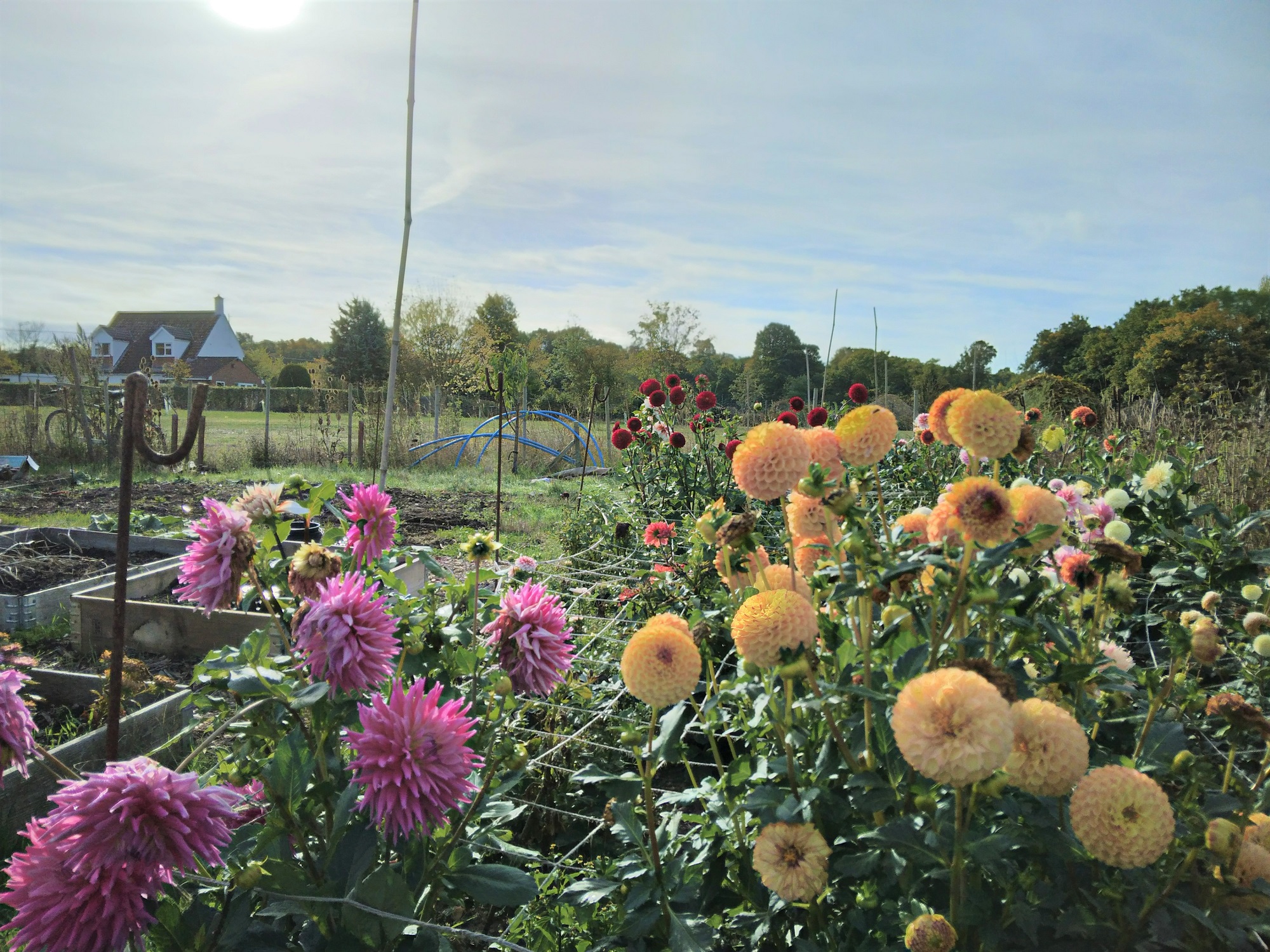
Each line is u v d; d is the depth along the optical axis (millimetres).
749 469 1524
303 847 1452
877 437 1500
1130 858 1087
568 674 2713
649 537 3760
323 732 1532
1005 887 1227
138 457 12078
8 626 4383
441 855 1538
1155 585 2711
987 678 1233
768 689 1516
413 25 2715
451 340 29406
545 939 1850
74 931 1163
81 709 3297
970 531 1276
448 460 14633
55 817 1203
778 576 1692
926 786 1343
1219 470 4664
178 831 1219
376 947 1363
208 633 3875
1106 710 1601
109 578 4762
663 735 1498
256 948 1410
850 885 1487
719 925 1551
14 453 11984
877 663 1623
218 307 58000
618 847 2162
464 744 1550
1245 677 2051
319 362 24875
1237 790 1472
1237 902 1242
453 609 2049
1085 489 2490
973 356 10562
